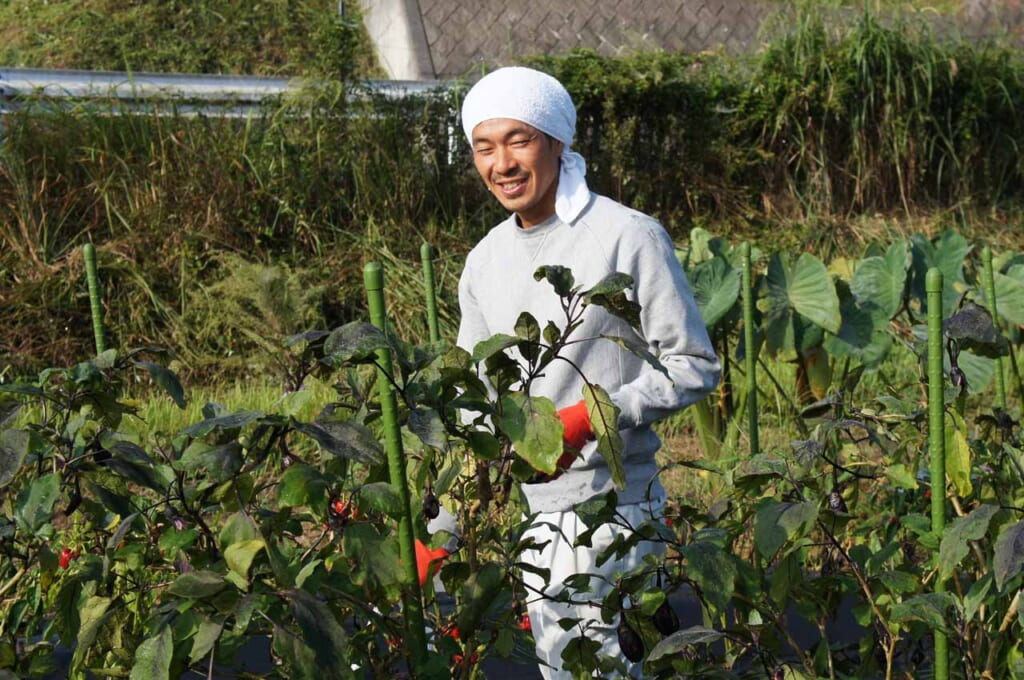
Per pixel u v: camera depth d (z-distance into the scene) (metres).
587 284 2.59
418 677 2.05
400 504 1.89
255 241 8.17
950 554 2.07
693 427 6.36
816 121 9.80
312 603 1.72
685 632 2.02
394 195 8.64
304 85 8.58
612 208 2.62
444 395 2.04
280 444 2.00
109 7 12.62
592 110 9.41
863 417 2.78
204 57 11.94
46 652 2.38
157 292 7.84
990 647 2.38
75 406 2.09
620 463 2.21
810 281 4.74
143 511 2.04
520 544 2.24
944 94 10.10
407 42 11.76
